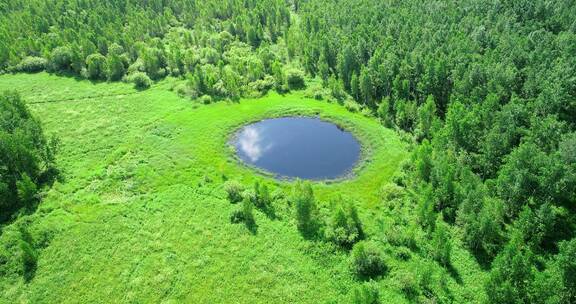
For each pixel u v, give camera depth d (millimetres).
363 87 114375
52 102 124375
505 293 56062
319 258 69500
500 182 73062
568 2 133125
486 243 68250
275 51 154625
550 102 90000
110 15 171250
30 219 78562
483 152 83000
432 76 106312
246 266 69125
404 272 65562
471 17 133625
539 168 72000
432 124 94688
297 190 79312
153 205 82688
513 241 60969
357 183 87562
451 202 76062
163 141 103250
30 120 94812
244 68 133875
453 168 77500
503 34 120250
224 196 84312
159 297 65125
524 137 82000
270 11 175250
